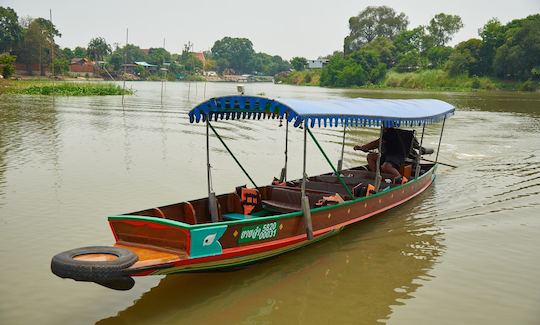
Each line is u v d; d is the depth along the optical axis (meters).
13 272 8.08
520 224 10.96
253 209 9.80
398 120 10.75
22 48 88.38
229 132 24.31
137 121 27.44
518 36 71.44
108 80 106.88
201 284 8.04
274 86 113.62
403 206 12.45
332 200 9.71
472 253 9.38
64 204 11.53
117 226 7.54
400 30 125.12
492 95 61.03
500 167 17.03
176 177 14.45
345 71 98.31
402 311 7.23
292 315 7.12
